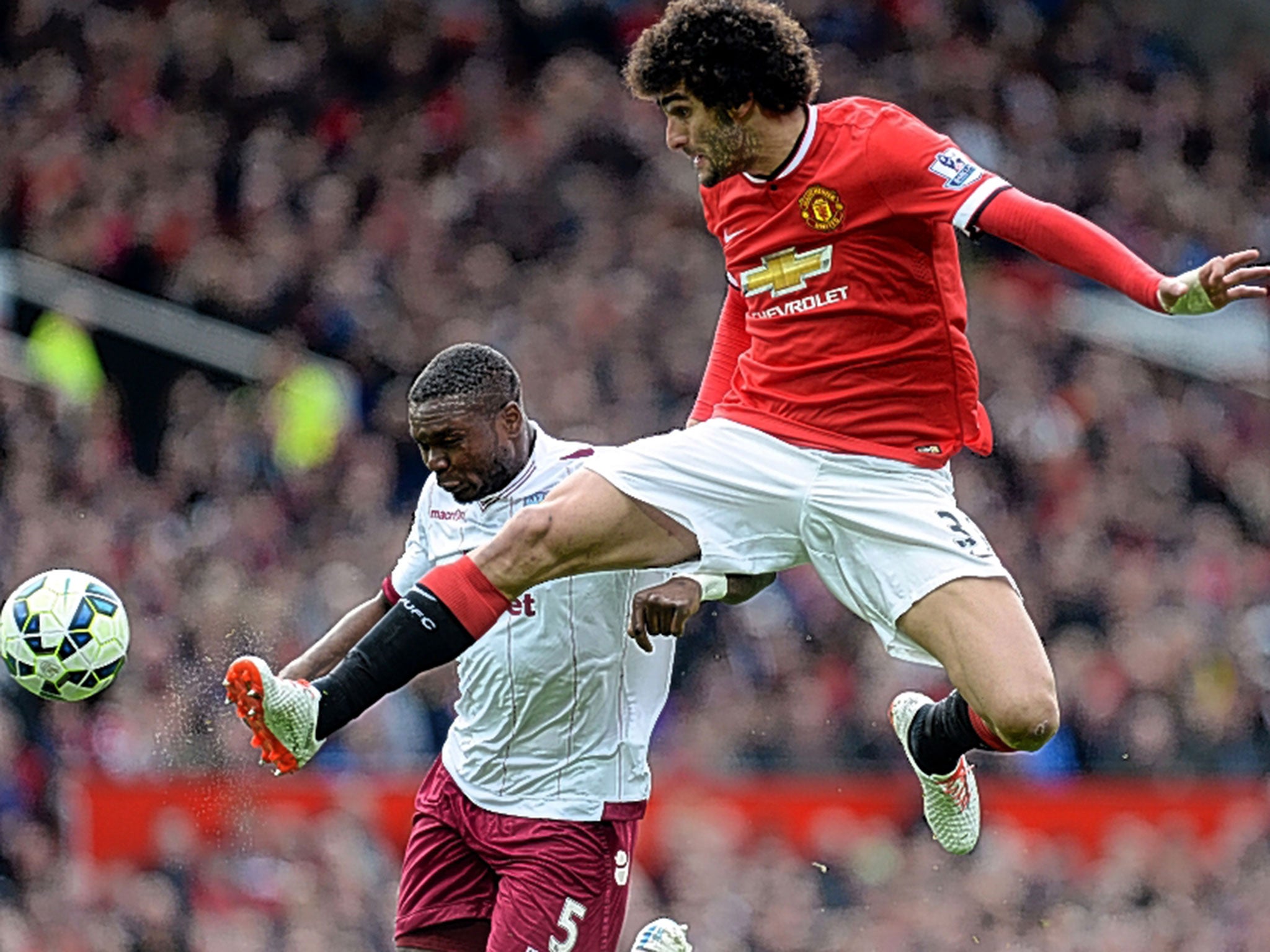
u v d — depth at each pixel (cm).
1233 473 6438
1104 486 6012
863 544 1733
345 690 1625
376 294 5725
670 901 3856
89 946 3462
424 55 6644
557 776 1861
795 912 3856
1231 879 4328
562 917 1852
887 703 4519
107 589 1823
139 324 5388
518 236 6184
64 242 5566
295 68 6406
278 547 4647
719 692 4428
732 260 1756
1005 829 4309
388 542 4756
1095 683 4772
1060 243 1602
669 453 1717
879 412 1725
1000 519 5622
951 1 7762
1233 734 4984
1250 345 6888
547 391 5522
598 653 1834
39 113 5997
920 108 7388
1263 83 8412
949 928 3941
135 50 6262
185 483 4891
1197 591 5544
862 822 4106
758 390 1753
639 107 6700
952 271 1730
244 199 5947
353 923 3622
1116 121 7769
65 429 4859
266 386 5188
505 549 1653
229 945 3525
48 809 3675
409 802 3847
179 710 3916
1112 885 4181
